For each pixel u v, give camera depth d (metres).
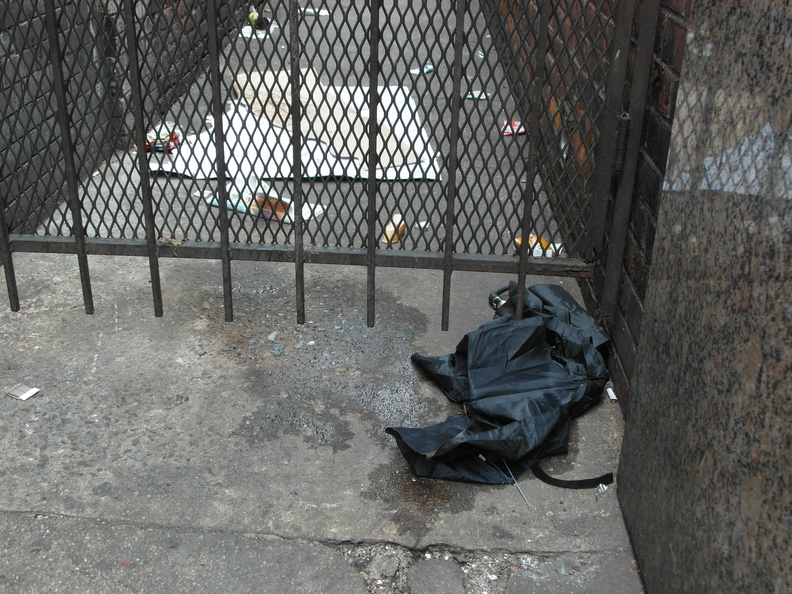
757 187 1.59
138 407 2.97
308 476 2.66
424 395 3.10
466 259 3.20
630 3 2.71
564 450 2.78
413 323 3.59
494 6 2.80
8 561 2.29
